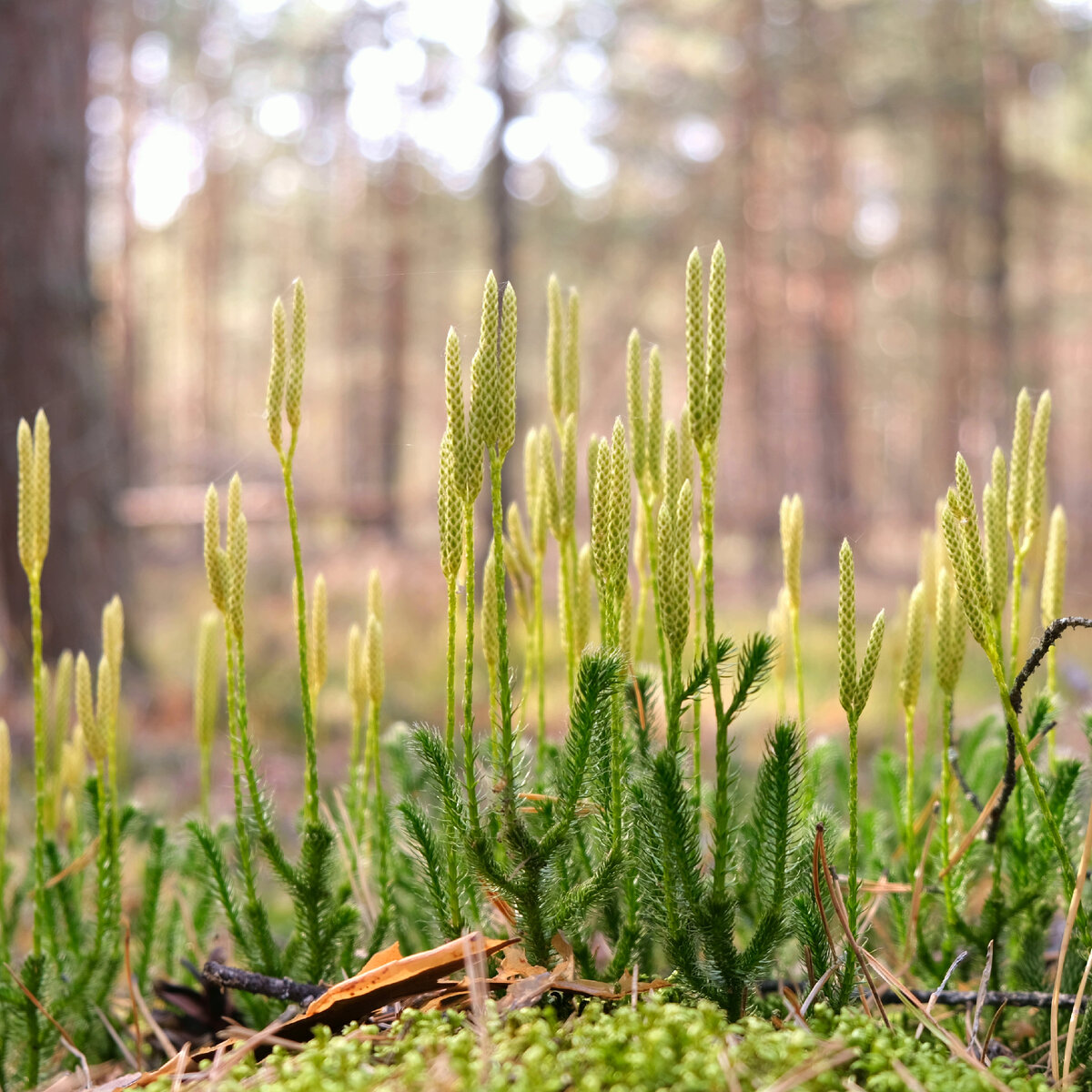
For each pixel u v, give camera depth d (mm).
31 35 6395
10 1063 1689
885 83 17281
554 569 7254
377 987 1339
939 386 18969
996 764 2082
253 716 6824
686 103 19766
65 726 2105
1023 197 17844
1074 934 1536
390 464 19328
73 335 6570
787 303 19156
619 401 21062
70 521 6551
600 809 1412
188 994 1832
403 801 1460
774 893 1351
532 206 22500
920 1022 1400
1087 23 16969
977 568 1253
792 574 1605
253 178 27453
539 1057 1089
